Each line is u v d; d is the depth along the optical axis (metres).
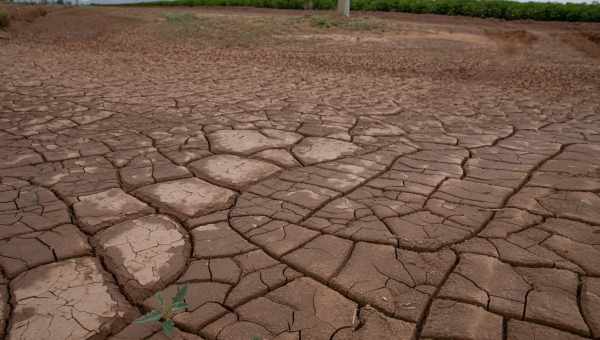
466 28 17.30
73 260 2.29
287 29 15.62
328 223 2.66
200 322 1.87
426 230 2.57
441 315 1.90
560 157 3.81
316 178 3.36
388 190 3.13
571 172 3.45
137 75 8.08
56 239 2.48
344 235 2.53
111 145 4.05
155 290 2.07
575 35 16.11
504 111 5.73
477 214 2.76
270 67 9.53
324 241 2.47
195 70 8.88
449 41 13.93
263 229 2.60
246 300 2.01
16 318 1.88
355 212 2.80
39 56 10.30
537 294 2.02
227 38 14.11
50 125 4.66
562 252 2.35
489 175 3.40
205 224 2.67
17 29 15.33
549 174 3.41
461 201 2.95
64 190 3.10
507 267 2.22
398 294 2.04
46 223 2.64
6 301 1.99
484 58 11.37
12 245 2.41
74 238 2.49
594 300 1.98
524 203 2.91
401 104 6.06
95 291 2.06
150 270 2.22
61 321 1.87
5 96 5.96
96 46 12.70
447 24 19.16
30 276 2.16
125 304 1.98
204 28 15.80
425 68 9.77
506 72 9.40
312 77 8.32
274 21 17.30
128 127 4.63
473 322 1.86
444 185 3.21
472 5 22.88
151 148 3.99
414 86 7.60
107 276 2.17
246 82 7.59
